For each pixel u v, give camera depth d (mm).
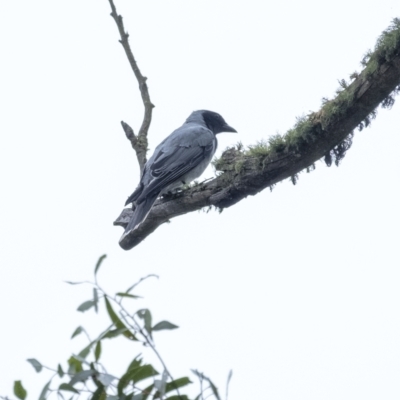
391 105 9805
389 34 9125
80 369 5453
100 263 5523
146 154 13531
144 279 5504
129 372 5352
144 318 5379
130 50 13242
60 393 5340
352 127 9914
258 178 10734
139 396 5340
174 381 5316
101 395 5312
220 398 5180
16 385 5422
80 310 5422
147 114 13469
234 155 11164
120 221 13148
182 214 12219
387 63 9234
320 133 10047
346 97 9633
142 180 13641
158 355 5309
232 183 11055
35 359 5422
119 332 5422
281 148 10398
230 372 5215
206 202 11516
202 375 5191
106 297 5477
